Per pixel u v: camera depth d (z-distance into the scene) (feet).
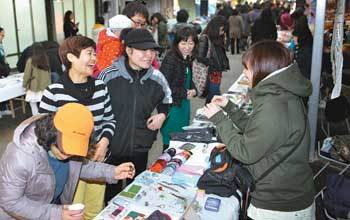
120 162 7.82
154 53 7.41
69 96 6.50
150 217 5.28
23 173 4.62
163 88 7.86
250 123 5.21
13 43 28.37
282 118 4.94
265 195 5.40
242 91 12.67
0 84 16.67
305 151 5.32
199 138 8.43
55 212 4.80
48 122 4.50
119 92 7.37
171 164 7.09
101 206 7.45
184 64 9.40
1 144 14.62
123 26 8.57
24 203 4.72
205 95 10.85
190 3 52.90
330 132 14.05
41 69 16.16
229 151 5.46
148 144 7.91
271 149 5.01
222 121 5.69
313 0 13.84
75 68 6.45
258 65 5.12
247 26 38.50
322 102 14.75
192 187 6.33
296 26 16.01
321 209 9.33
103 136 7.06
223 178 5.91
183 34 9.20
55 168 5.03
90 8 37.93
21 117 18.35
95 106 6.82
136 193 6.07
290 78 5.02
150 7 47.47
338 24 9.95
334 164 10.97
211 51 12.91
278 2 47.32
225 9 37.86
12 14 28.04
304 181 5.41
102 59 8.45
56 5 32.42
